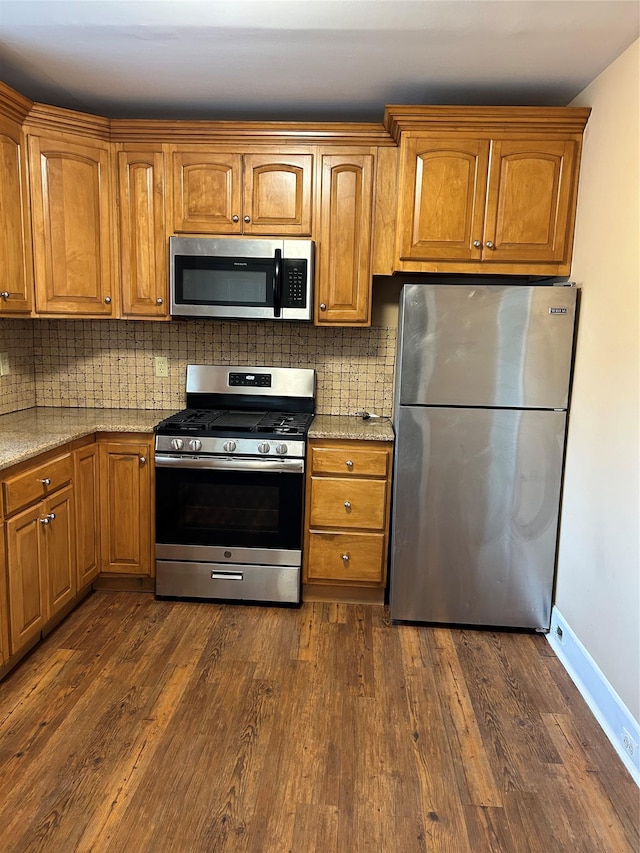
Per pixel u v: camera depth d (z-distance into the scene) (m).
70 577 2.76
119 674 2.40
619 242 2.25
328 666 2.51
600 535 2.31
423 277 3.35
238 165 2.97
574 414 2.63
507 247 2.81
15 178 2.69
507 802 1.81
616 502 2.19
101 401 3.52
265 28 2.17
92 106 3.04
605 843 1.68
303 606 3.05
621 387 2.19
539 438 2.71
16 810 1.73
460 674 2.49
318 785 1.86
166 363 3.48
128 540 3.05
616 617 2.15
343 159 2.95
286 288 2.98
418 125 2.75
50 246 2.87
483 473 2.74
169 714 2.16
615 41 2.20
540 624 2.83
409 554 2.82
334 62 2.45
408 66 2.48
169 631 2.76
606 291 2.36
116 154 2.97
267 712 2.20
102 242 3.01
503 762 1.98
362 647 2.67
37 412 3.34
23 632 2.36
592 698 2.30
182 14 2.07
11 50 2.38
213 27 2.16
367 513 2.96
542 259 2.80
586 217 2.62
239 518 2.98
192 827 1.69
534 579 2.80
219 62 2.47
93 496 2.97
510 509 2.76
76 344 3.47
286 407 3.42
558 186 2.75
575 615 2.53
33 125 2.76
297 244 2.95
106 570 3.07
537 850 1.65
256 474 2.92
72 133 2.86
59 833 1.66
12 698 2.23
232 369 3.42
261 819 1.72
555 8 1.98
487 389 2.69
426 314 2.65
